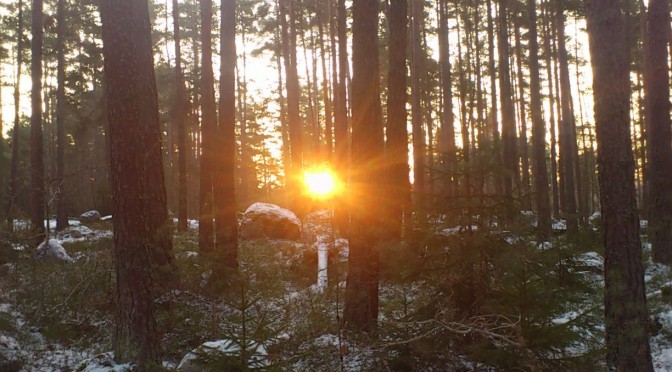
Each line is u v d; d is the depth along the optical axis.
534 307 5.69
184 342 8.37
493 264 6.20
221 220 12.48
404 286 7.05
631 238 6.62
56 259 13.58
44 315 9.68
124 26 7.69
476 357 5.96
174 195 33.34
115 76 7.63
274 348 6.55
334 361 6.80
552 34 33.09
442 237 6.35
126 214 7.57
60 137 24.17
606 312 6.66
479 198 6.34
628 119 6.80
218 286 8.72
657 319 8.71
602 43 6.83
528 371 5.58
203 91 15.29
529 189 6.95
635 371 6.28
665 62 12.52
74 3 26.45
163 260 9.11
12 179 27.27
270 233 20.75
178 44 22.73
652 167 12.53
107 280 10.91
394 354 6.54
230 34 13.43
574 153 33.59
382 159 8.76
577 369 5.67
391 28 11.65
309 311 9.18
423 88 26.17
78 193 30.41
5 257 11.70
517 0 28.72
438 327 5.72
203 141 15.38
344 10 20.05
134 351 7.36
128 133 7.62
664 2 12.50
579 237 8.05
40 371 7.75
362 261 8.28
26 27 35.03
